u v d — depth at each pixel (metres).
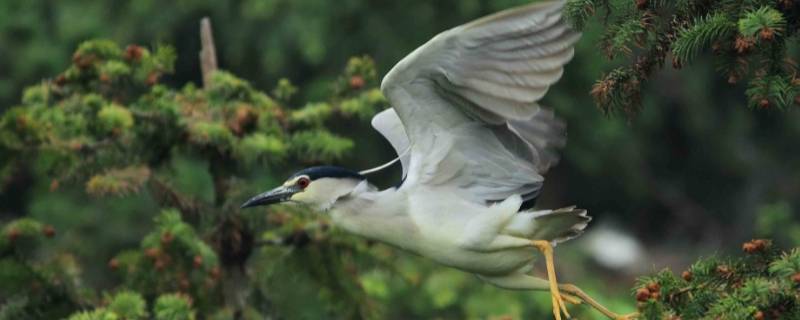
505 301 13.79
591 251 21.95
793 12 7.86
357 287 12.27
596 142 20.31
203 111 11.87
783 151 22.59
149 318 10.95
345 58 19.53
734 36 7.77
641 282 7.79
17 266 11.45
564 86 19.69
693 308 7.52
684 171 23.31
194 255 10.87
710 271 7.71
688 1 8.16
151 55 11.95
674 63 7.89
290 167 12.34
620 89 8.31
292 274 12.12
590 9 8.11
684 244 23.41
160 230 10.95
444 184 9.11
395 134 10.10
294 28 19.36
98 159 11.53
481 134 8.98
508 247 8.94
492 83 8.57
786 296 7.15
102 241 18.09
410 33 19.58
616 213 23.16
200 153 11.80
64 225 17.91
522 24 8.31
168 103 11.47
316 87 19.38
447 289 13.77
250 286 12.08
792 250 7.44
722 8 7.97
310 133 11.85
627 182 21.53
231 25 19.94
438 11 19.61
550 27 8.32
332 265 12.12
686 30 7.87
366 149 19.67
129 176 11.45
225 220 11.73
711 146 22.52
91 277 17.88
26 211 20.56
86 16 20.08
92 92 11.80
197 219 11.88
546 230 9.01
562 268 19.17
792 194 22.52
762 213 13.18
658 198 23.23
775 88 7.65
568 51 8.35
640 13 8.12
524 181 9.13
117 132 11.37
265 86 20.34
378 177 19.80
